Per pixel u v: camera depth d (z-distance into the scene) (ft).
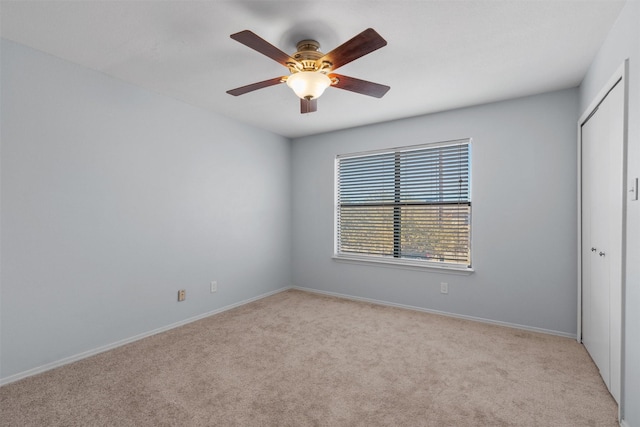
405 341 8.99
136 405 5.99
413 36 6.46
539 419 5.61
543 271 9.61
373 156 12.98
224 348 8.54
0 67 6.61
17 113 6.84
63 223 7.59
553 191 9.46
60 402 6.07
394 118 11.97
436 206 11.53
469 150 10.87
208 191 11.23
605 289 6.73
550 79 8.57
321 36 6.45
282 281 14.70
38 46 6.97
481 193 10.51
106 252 8.42
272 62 7.67
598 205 7.21
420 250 11.86
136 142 9.09
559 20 5.93
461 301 10.94
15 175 6.84
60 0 5.41
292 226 15.16
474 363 7.68
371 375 7.12
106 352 8.29
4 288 6.72
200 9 5.65
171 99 10.00
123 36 6.56
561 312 9.38
